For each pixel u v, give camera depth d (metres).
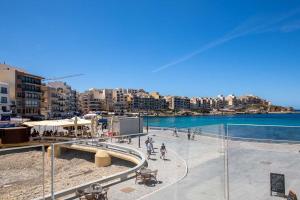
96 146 32.25
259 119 146.62
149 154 24.28
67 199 13.72
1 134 34.72
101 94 194.00
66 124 38.44
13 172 22.67
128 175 17.91
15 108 80.00
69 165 30.03
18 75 83.38
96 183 14.96
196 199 7.57
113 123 41.31
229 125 6.71
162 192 13.84
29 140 37.16
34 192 14.50
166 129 48.78
